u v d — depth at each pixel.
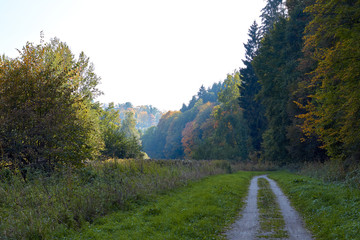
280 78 44.03
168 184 17.80
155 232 9.16
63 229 8.97
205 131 105.75
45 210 9.78
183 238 8.80
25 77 14.56
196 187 19.36
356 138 17.67
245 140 78.81
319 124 21.75
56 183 12.60
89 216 10.60
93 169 16.45
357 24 15.94
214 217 11.41
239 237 9.17
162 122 167.50
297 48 42.47
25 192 10.79
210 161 38.94
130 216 11.10
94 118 30.62
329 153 23.67
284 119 44.56
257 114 70.06
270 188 21.45
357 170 17.12
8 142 13.65
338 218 10.11
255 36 76.81
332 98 17.95
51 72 15.98
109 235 8.68
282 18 47.69
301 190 17.03
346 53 15.14
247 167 54.00
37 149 14.18
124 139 40.16
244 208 13.88
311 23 20.94
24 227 8.34
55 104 14.97
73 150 15.20
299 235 9.25
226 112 88.88
